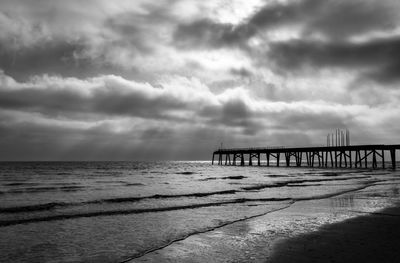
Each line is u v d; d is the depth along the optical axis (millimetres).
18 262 7199
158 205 16922
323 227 10570
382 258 7035
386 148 66438
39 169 81500
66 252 7953
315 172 61688
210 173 61969
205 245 8500
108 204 17391
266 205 16609
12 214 13922
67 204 17172
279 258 7188
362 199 18219
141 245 8570
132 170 78000
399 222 11289
